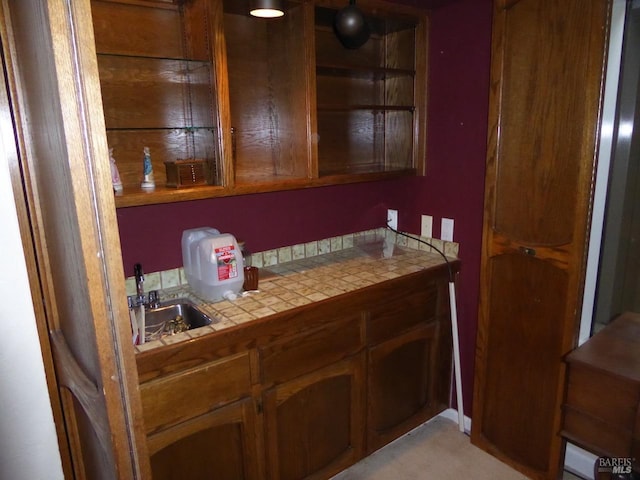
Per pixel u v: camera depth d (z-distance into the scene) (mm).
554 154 1793
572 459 2055
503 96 1937
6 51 1328
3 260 1457
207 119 1762
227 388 1568
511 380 2074
